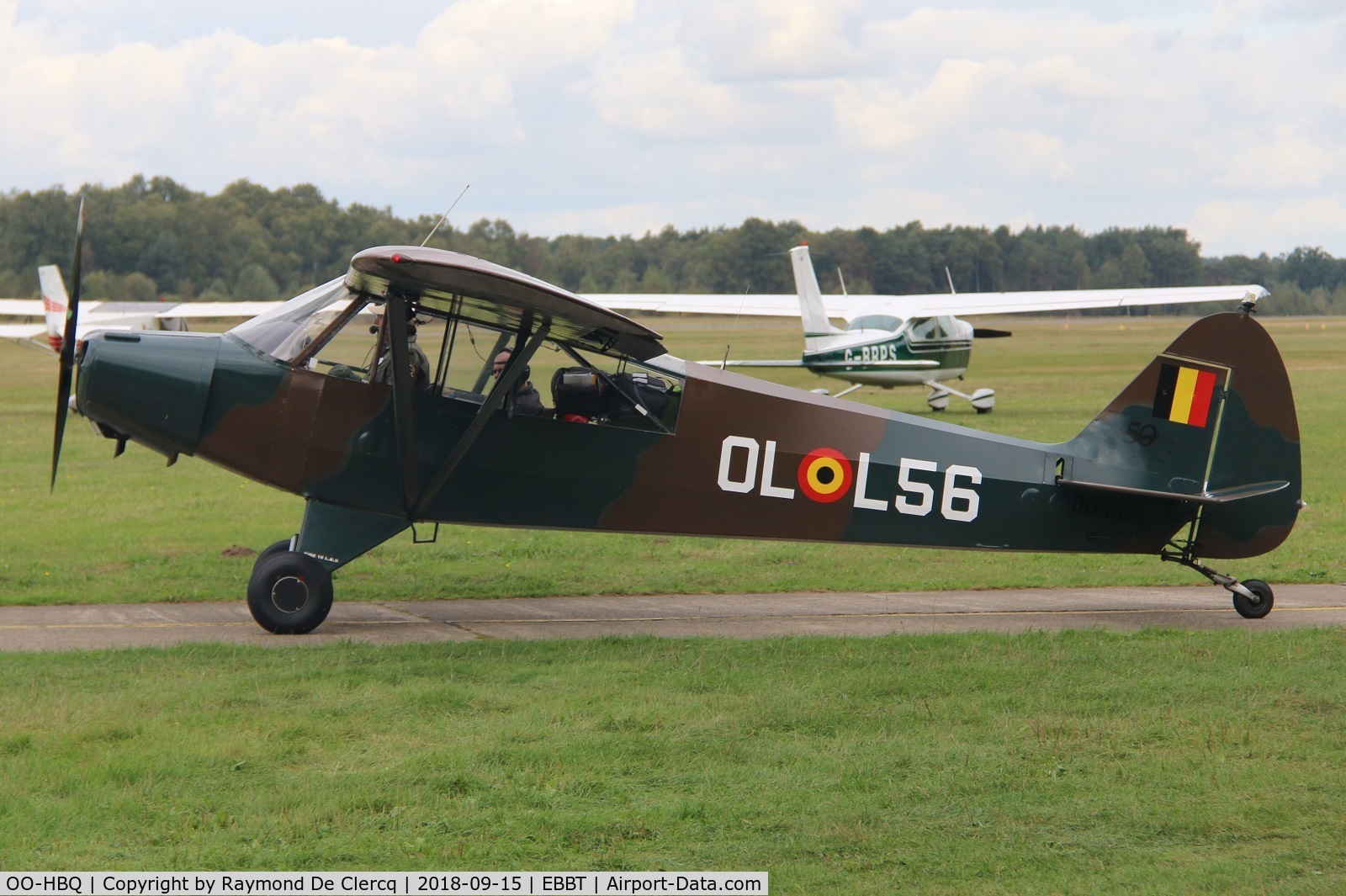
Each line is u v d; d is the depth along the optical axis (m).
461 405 15.04
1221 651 13.37
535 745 10.04
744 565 19.53
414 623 15.38
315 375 14.72
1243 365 15.98
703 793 9.04
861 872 7.79
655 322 185.75
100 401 14.45
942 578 18.67
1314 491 26.92
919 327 47.72
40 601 16.17
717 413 15.62
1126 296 51.56
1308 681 12.00
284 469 14.84
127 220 187.88
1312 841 8.23
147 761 9.41
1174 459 16.16
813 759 9.75
